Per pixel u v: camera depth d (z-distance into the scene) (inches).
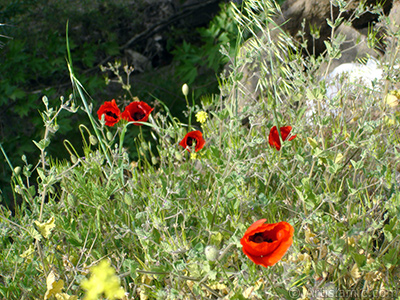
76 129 93.0
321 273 43.4
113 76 129.6
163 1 150.6
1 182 79.0
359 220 45.6
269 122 52.2
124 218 48.0
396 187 43.9
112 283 36.8
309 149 51.4
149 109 54.2
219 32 102.7
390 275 42.8
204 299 42.7
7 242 49.1
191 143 51.4
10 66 92.0
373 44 54.5
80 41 134.0
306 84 52.4
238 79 50.1
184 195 48.6
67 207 48.9
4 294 43.6
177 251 41.2
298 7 68.1
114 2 140.7
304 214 45.1
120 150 49.6
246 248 37.3
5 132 99.6
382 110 50.3
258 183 50.1
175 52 105.8
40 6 129.9
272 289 41.6
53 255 46.8
